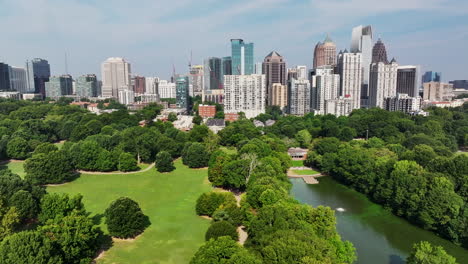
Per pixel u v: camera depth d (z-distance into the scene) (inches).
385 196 5275.6
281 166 6254.9
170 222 4362.7
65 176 6117.1
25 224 3939.5
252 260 2484.0
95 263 3284.9
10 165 7244.1
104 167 6840.6
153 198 5369.1
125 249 3590.1
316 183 6707.7
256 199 4202.8
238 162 5625.0
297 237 2874.0
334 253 3046.3
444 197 4338.1
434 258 2952.8
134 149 7726.4
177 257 3430.1
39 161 5935.0
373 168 5915.4
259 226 3363.7
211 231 3398.1
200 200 4586.6
